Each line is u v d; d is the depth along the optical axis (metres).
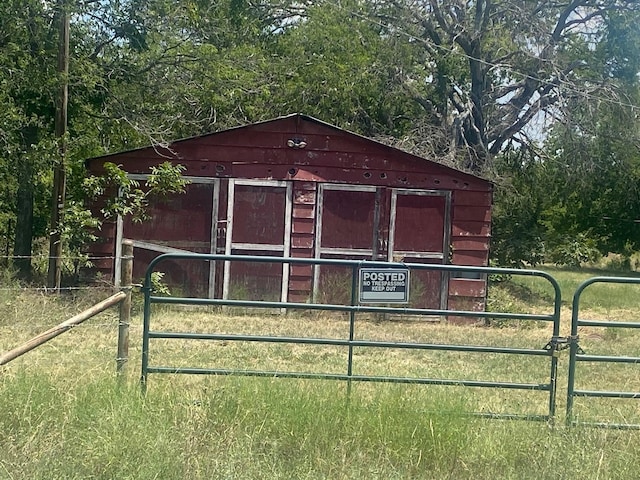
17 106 17.17
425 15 29.22
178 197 15.36
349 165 15.45
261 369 9.96
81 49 17.88
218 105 23.62
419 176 15.54
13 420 6.55
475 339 13.02
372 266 7.81
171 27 19.28
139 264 15.36
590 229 43.75
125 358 7.93
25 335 11.19
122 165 15.51
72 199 17.12
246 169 15.40
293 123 15.38
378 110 29.61
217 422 6.79
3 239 22.55
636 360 7.75
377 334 13.14
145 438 6.20
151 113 19.91
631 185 34.84
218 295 15.27
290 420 6.81
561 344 7.88
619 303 20.62
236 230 15.35
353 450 6.59
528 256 24.97
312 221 15.42
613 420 7.70
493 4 28.44
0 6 16.23
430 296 15.48
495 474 6.41
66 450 6.12
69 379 7.69
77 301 13.77
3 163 16.55
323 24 30.81
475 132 28.05
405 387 7.66
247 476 5.91
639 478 6.29
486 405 8.23
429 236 15.58
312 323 13.98
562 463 6.40
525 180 29.45
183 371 7.85
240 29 29.66
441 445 6.61
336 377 7.84
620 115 27.48
